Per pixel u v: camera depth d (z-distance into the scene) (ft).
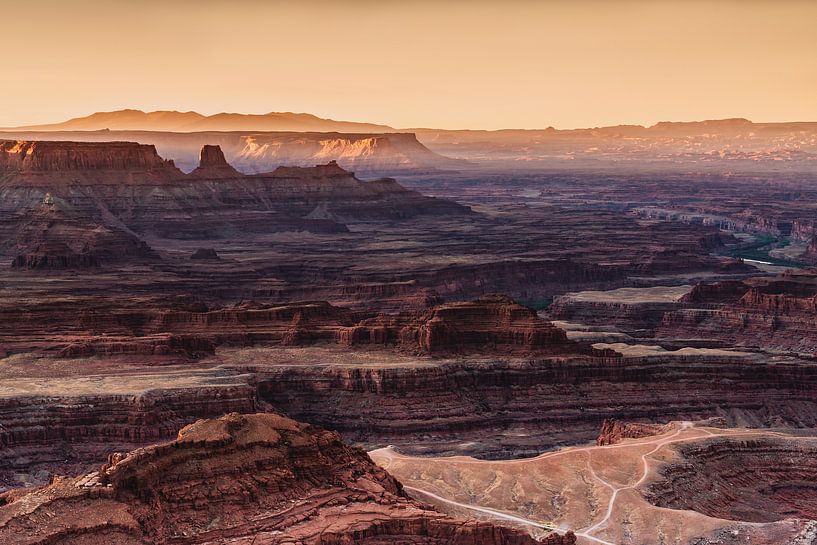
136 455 531.09
